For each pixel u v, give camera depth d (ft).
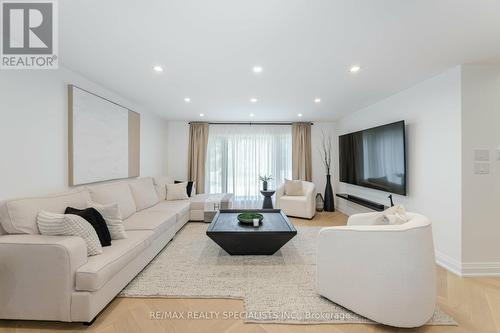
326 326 5.78
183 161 19.63
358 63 8.21
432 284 5.68
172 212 11.93
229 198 16.37
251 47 7.07
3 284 5.60
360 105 14.28
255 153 19.80
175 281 7.77
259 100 13.16
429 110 9.64
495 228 8.31
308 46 7.00
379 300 5.65
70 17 5.62
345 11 5.35
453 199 8.59
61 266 5.56
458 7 5.18
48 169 8.08
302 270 8.58
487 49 7.18
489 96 8.25
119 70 8.91
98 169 10.56
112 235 7.73
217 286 7.48
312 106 14.53
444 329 5.68
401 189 10.75
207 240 11.79
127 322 5.88
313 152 19.77
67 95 8.85
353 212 16.60
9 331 5.52
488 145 8.28
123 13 5.45
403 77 9.50
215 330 5.65
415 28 6.03
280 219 11.08
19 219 6.23
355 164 15.12
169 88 11.10
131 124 13.47
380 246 5.68
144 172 15.43
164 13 5.44
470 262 8.29
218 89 11.15
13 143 6.92
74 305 5.57
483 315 6.17
